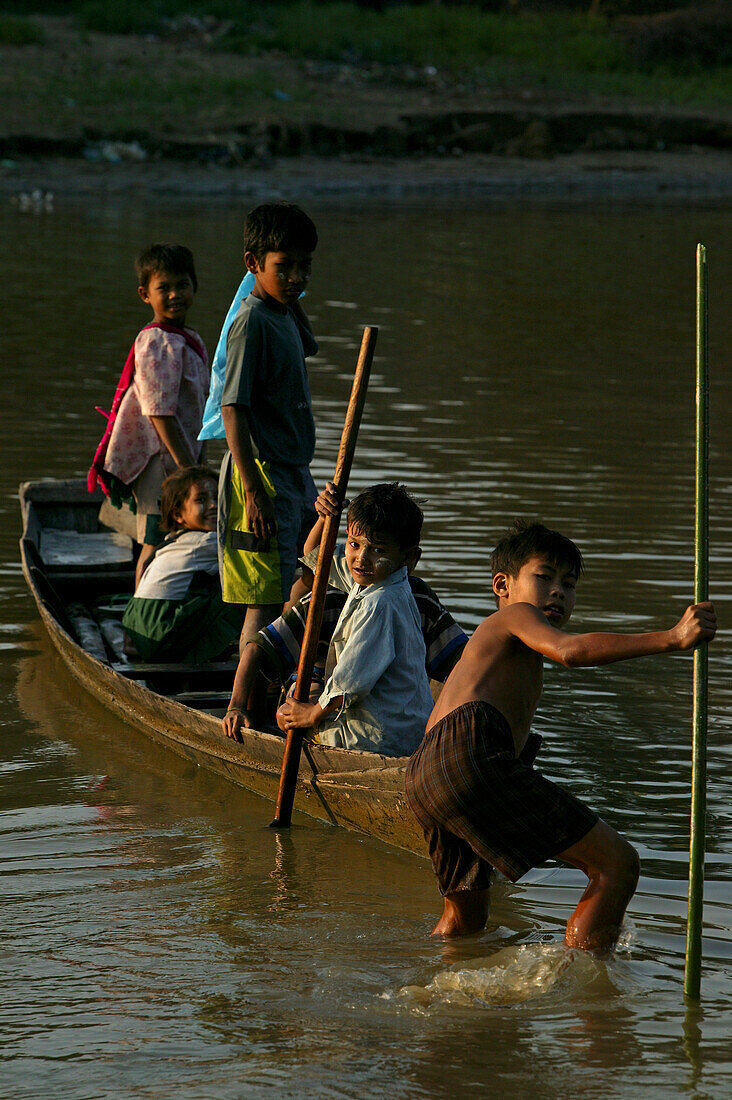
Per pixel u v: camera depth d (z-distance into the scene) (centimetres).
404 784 1627
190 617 2370
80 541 3020
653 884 1680
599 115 12481
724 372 5084
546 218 9181
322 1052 1298
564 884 1716
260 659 2062
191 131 10588
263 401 2214
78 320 5466
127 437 2675
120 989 1418
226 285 6047
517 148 11894
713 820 1866
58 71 11350
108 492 2744
